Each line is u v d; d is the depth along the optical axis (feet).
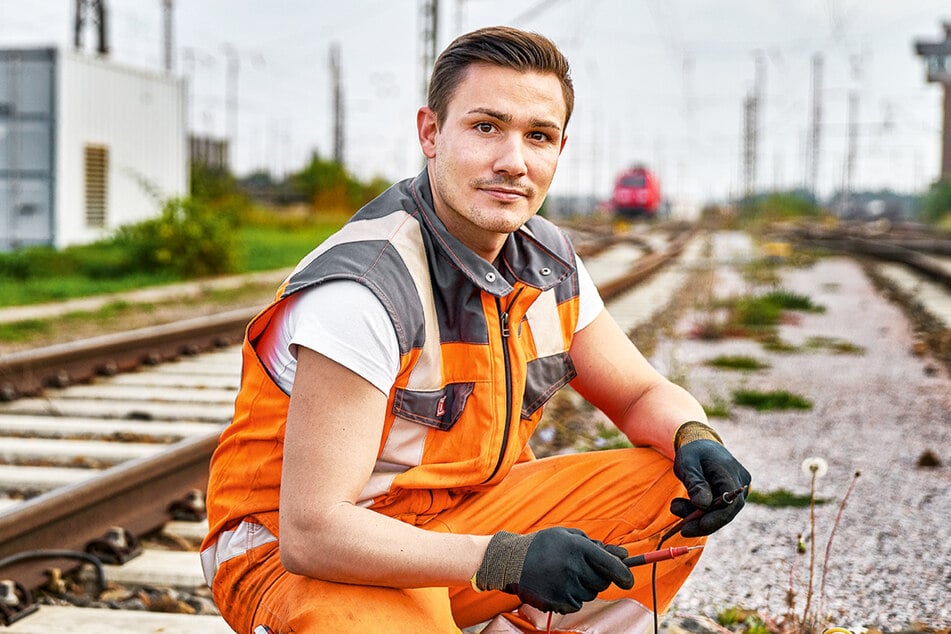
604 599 7.52
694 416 7.41
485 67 6.51
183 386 23.58
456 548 6.22
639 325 34.60
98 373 24.73
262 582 6.63
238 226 87.51
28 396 21.80
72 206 66.74
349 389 6.11
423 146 7.02
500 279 6.73
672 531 7.04
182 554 12.07
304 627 6.21
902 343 31.99
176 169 79.30
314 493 6.05
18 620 9.91
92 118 68.64
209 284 52.03
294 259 67.21
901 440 18.39
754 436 18.88
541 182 6.66
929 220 201.05
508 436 6.91
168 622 9.96
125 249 58.70
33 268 53.06
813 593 10.94
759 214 169.99
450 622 6.72
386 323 6.24
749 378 25.23
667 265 72.64
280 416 6.58
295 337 6.15
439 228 6.70
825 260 78.54
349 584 6.25
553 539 6.16
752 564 11.84
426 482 6.73
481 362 6.72
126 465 12.64
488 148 6.49
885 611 10.43
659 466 7.41
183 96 79.66
